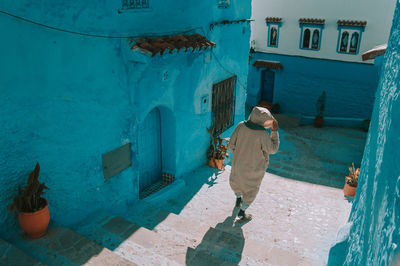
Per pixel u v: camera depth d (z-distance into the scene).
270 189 7.76
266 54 18.78
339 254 3.92
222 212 6.64
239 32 9.47
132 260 4.40
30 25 4.07
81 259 3.96
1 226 4.21
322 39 16.95
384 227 1.76
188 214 6.55
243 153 5.65
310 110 18.50
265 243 5.57
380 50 8.47
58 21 4.37
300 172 10.21
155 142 7.49
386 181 1.96
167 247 4.73
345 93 17.27
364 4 15.47
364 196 3.24
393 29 3.37
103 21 5.03
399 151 1.71
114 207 5.93
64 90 4.64
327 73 17.39
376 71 16.12
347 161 11.46
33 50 4.16
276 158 11.47
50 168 4.68
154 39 5.85
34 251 4.05
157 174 7.81
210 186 7.75
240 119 10.77
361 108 17.09
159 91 6.55
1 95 3.94
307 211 6.77
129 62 5.57
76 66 4.74
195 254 4.65
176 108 7.24
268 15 17.98
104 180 5.62
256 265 4.70
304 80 18.17
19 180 4.32
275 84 19.11
